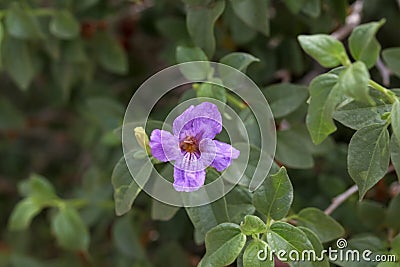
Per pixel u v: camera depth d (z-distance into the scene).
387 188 0.58
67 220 0.61
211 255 0.44
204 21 0.51
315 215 0.48
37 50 0.66
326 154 0.61
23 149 0.84
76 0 0.61
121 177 0.46
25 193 0.63
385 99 0.45
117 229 0.64
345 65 0.44
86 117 0.70
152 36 0.70
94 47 0.64
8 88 0.81
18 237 0.76
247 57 0.49
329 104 0.44
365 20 0.64
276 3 0.60
